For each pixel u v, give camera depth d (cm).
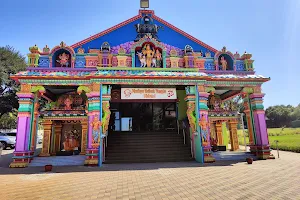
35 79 1175
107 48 1317
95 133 1126
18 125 1114
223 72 1375
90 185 671
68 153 1460
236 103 2891
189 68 1325
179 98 1653
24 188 644
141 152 1345
